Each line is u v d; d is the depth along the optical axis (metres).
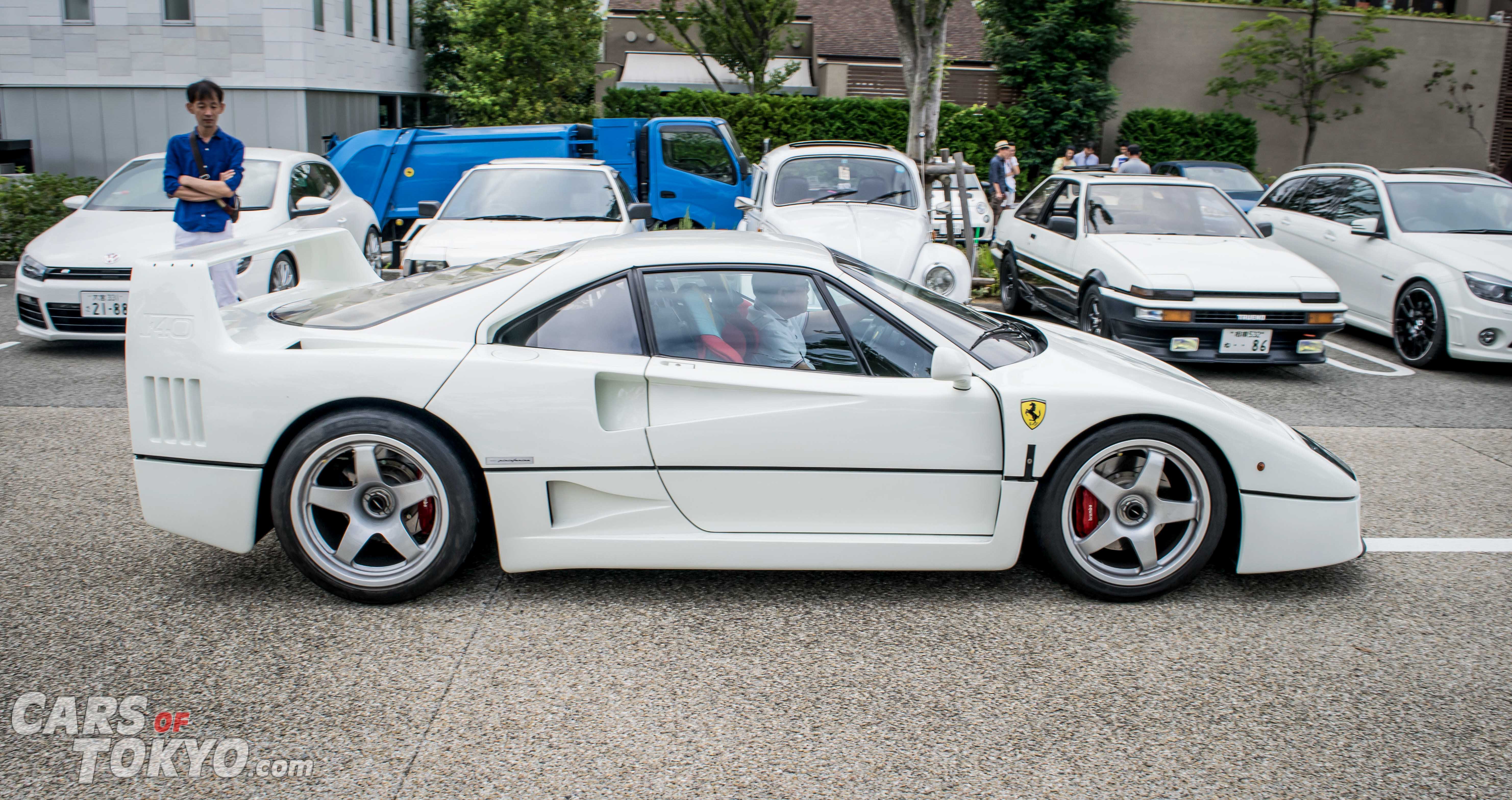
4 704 2.84
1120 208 8.80
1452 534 4.45
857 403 3.43
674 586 3.72
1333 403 7.08
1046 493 3.53
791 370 3.49
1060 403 3.43
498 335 3.46
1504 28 24.03
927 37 12.56
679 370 3.44
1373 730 2.85
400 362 3.36
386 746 2.68
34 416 5.97
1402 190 9.16
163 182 6.21
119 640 3.22
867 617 3.50
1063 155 22.75
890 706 2.93
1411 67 24.05
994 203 14.51
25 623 3.33
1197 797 2.53
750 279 3.58
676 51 28.22
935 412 3.45
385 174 12.05
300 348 3.43
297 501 3.39
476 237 8.02
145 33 19.22
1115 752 2.71
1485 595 3.79
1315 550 3.63
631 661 3.16
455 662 3.13
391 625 3.36
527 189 9.06
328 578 3.45
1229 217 8.80
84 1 19.12
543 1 21.64
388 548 3.60
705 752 2.68
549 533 3.48
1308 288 7.39
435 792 2.49
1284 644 3.36
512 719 2.82
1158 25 23.58
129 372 3.40
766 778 2.57
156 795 2.46
